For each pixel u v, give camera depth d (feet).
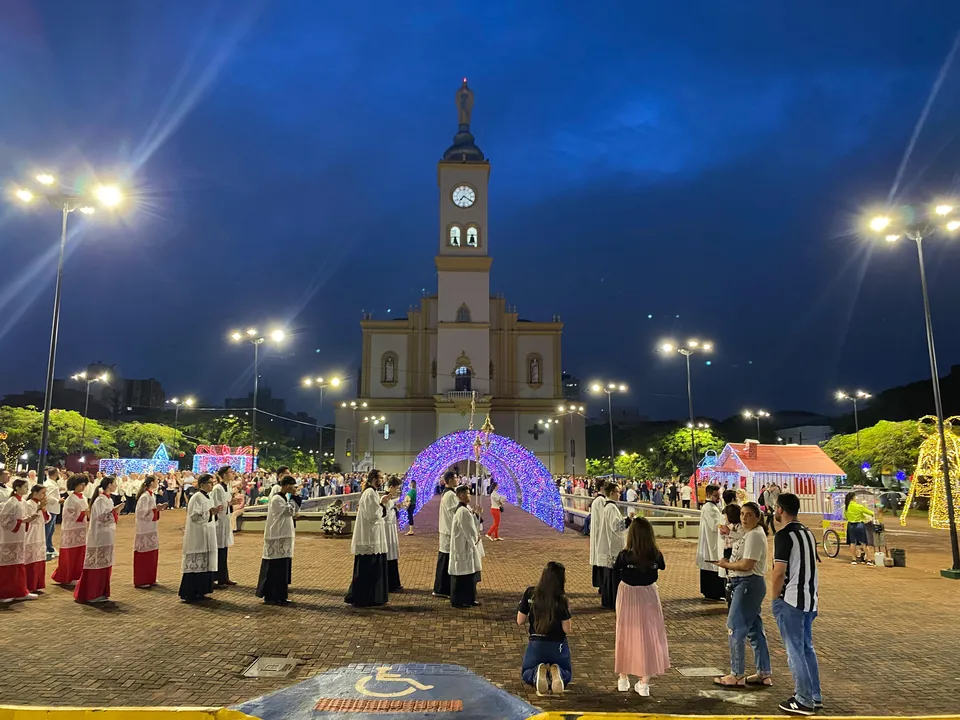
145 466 130.00
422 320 212.43
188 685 21.99
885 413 205.26
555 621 22.15
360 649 26.68
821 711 20.57
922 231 48.96
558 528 80.89
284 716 19.33
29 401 254.47
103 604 33.71
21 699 20.47
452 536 35.42
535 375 212.64
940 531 81.61
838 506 89.81
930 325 48.93
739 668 23.00
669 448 197.36
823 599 37.63
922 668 24.95
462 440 94.17
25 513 34.99
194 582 34.60
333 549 57.26
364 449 207.00
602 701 21.45
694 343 111.86
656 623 22.31
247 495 101.45
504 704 20.52
